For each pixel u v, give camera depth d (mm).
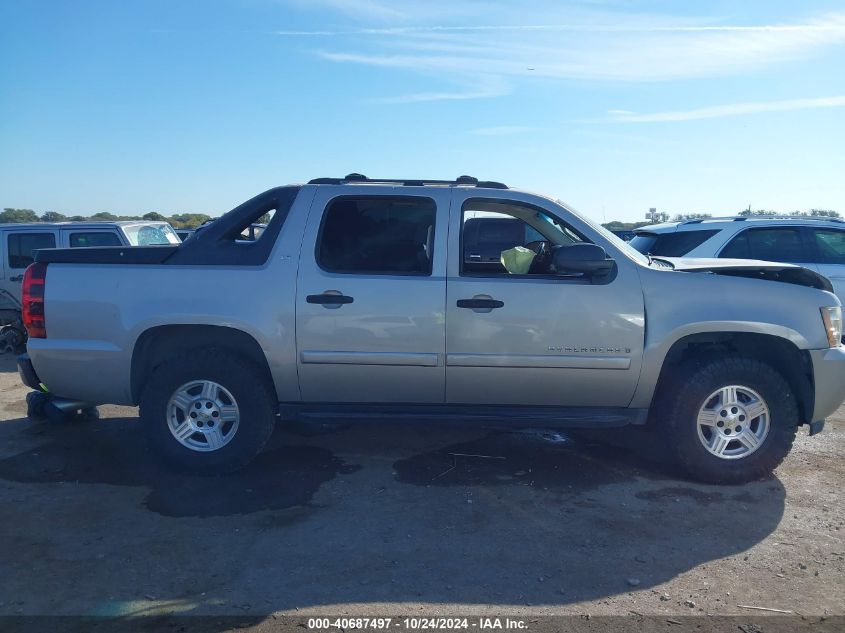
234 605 3486
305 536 4242
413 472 5320
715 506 4746
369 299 4965
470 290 4969
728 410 5086
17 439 5984
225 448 5090
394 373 5027
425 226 5191
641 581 3762
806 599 3604
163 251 5129
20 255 10594
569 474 5312
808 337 5059
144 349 5164
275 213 5160
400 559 3969
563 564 3934
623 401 5117
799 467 5504
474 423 5145
